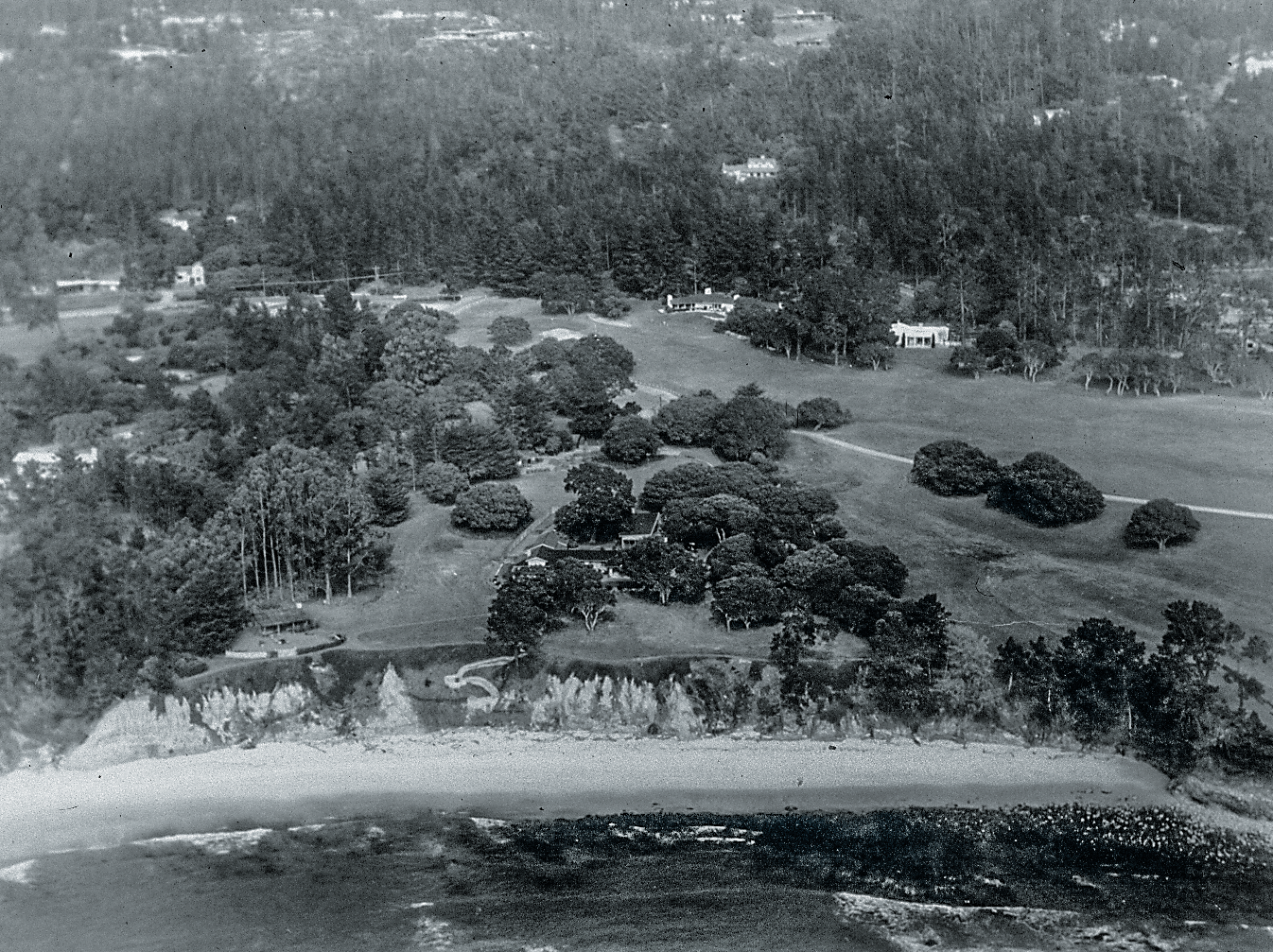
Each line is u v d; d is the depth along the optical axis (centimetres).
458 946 16688
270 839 19150
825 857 18338
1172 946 16462
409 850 18788
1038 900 17400
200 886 18062
